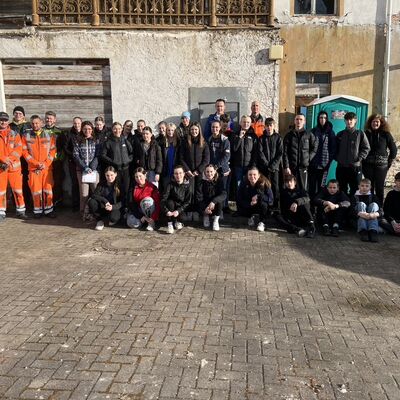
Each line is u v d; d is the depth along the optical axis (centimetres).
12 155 772
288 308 418
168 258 569
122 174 752
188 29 875
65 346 348
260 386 297
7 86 904
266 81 890
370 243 639
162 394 289
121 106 900
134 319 394
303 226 693
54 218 798
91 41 876
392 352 341
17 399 284
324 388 296
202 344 351
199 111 899
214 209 706
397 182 680
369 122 751
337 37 913
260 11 874
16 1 934
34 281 487
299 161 746
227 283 481
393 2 909
